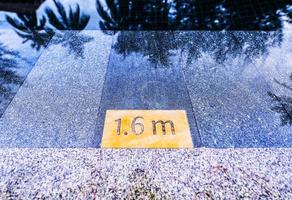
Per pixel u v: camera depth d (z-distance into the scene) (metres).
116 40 0.66
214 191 0.35
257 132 0.43
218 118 0.46
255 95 0.50
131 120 0.45
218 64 0.58
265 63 0.58
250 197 0.34
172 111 0.47
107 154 0.40
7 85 0.52
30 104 0.48
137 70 0.56
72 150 0.40
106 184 0.35
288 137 0.42
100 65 0.58
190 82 0.53
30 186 0.35
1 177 0.36
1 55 0.60
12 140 0.42
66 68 0.57
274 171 0.37
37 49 0.62
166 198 0.34
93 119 0.45
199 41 0.65
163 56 0.60
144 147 0.41
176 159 0.39
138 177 0.36
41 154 0.40
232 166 0.38
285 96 0.50
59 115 0.46
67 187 0.35
